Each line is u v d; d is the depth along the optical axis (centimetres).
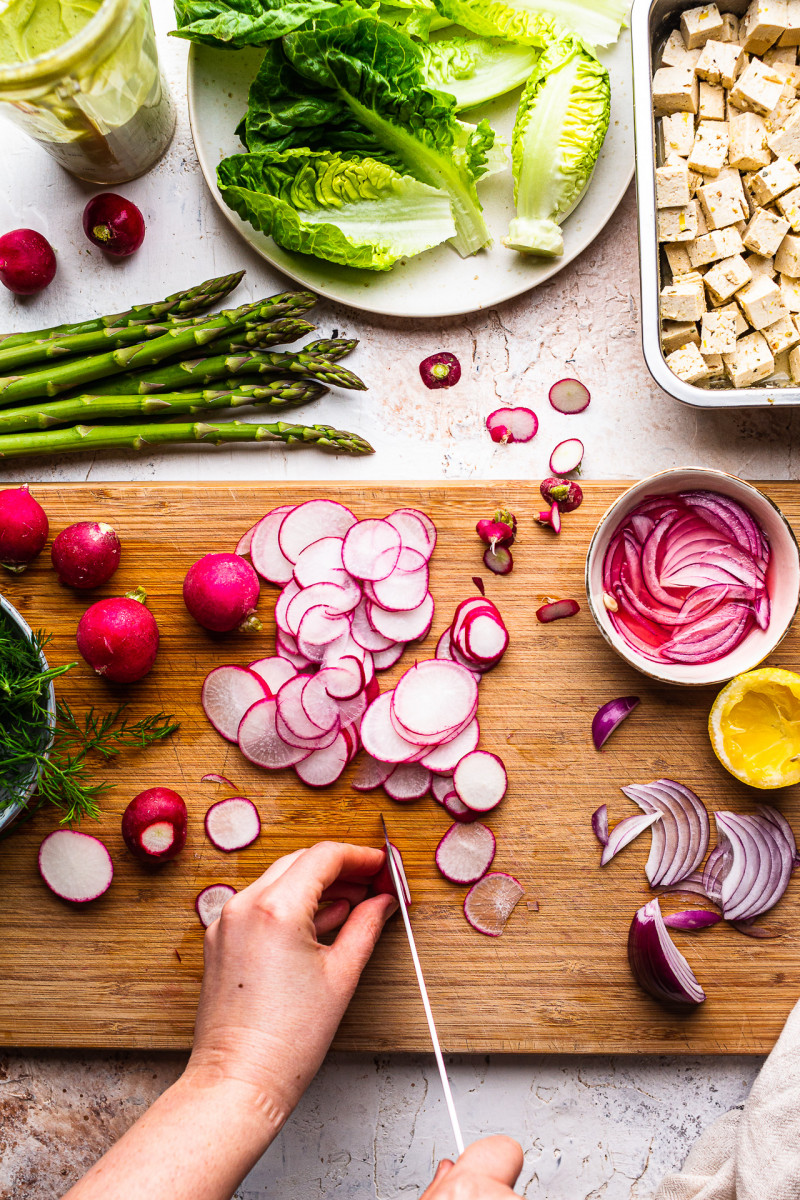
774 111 128
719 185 129
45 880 128
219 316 132
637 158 123
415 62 127
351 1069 132
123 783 130
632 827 129
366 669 131
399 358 142
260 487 132
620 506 122
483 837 129
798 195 128
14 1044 127
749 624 127
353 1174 131
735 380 130
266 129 129
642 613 129
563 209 134
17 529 126
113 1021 127
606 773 130
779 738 128
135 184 143
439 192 133
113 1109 132
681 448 141
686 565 129
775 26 127
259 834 129
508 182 139
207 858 129
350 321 142
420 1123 132
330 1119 132
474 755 129
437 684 129
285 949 102
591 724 130
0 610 123
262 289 142
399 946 128
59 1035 127
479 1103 132
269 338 135
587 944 128
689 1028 127
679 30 132
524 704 130
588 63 129
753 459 141
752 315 128
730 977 128
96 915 128
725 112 131
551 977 128
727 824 129
